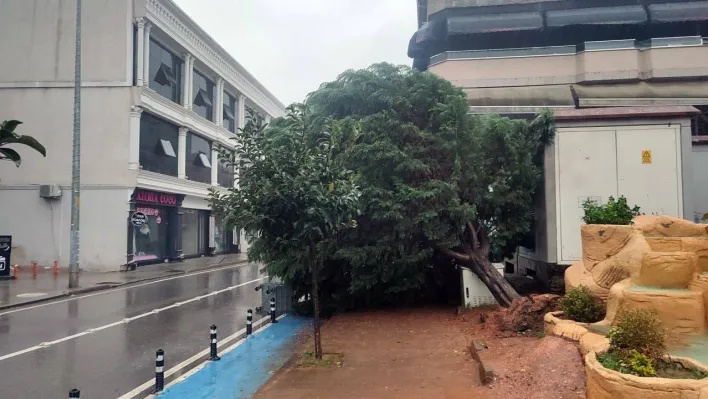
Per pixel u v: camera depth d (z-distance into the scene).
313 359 8.33
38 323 12.62
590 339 6.43
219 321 12.95
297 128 8.43
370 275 11.91
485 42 23.16
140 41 25.55
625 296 6.63
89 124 25.05
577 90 20.66
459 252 12.38
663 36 22.25
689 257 6.62
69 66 25.09
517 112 20.08
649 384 4.45
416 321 11.34
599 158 11.57
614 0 22.28
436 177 11.78
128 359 9.27
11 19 25.42
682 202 11.19
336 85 12.23
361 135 11.05
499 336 9.01
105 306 15.30
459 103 11.54
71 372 8.43
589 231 8.47
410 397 6.45
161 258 29.25
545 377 6.28
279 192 7.73
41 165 24.98
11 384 7.77
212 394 7.25
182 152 30.09
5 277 20.80
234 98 39.59
